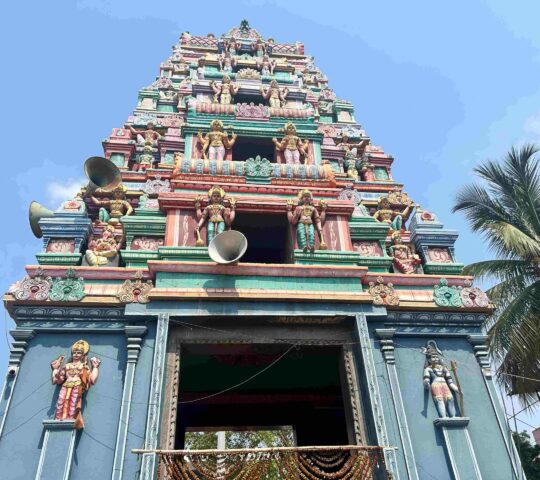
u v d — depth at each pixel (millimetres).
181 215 11211
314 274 10031
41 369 8500
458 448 8492
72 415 7891
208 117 15078
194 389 13133
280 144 14453
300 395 13508
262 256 13922
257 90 17328
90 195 12430
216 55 20594
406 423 8656
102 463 7680
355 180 14859
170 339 9133
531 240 13961
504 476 8391
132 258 10469
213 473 7699
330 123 18281
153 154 15391
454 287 10578
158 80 19234
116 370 8664
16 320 8969
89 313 9109
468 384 9453
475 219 16062
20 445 7688
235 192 12039
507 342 12844
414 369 9500
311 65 22406
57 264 10406
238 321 9430
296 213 11438
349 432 9016
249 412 13484
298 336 9633
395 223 13148
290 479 7762
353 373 9273
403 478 8078
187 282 9523
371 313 9703
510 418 9430
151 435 7734
